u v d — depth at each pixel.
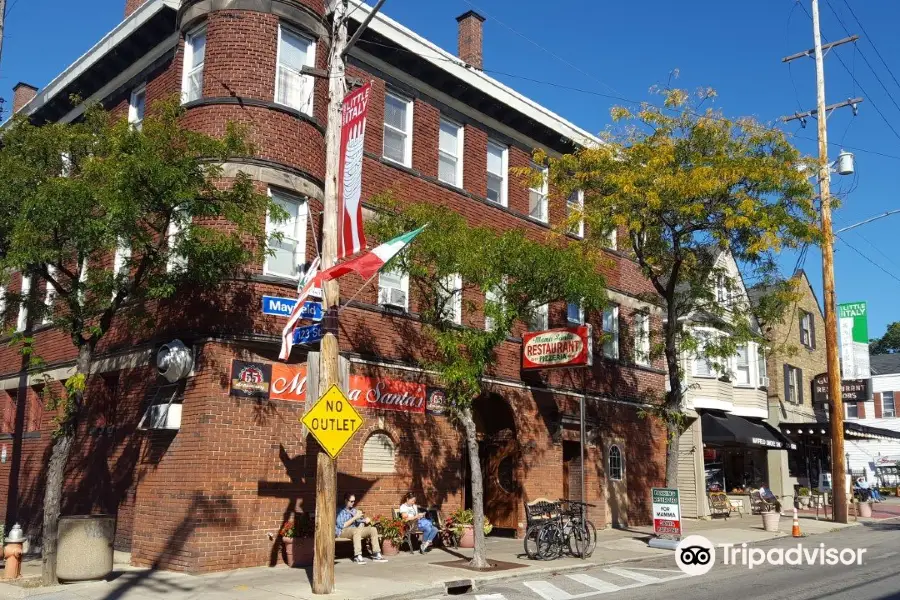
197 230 12.88
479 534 14.66
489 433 20.59
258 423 14.72
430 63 19.25
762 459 32.06
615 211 18.72
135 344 16.22
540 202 22.72
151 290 12.52
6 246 13.52
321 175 16.62
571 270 15.23
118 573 13.53
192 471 13.94
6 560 13.08
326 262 12.72
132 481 15.34
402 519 16.38
